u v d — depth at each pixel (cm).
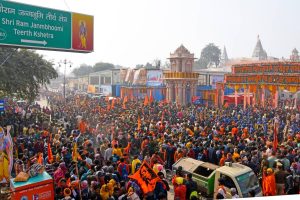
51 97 7450
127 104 4059
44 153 1609
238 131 2020
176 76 4534
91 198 923
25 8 1304
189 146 1566
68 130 2234
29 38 1316
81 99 5528
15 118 2666
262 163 1282
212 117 2830
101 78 8538
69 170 1198
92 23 1530
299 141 1711
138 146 1809
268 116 3036
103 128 2294
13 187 812
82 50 1488
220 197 975
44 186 851
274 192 1077
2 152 971
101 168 1148
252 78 3322
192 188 1077
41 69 3052
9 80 2634
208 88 5122
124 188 953
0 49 2627
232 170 1141
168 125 2292
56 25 1398
